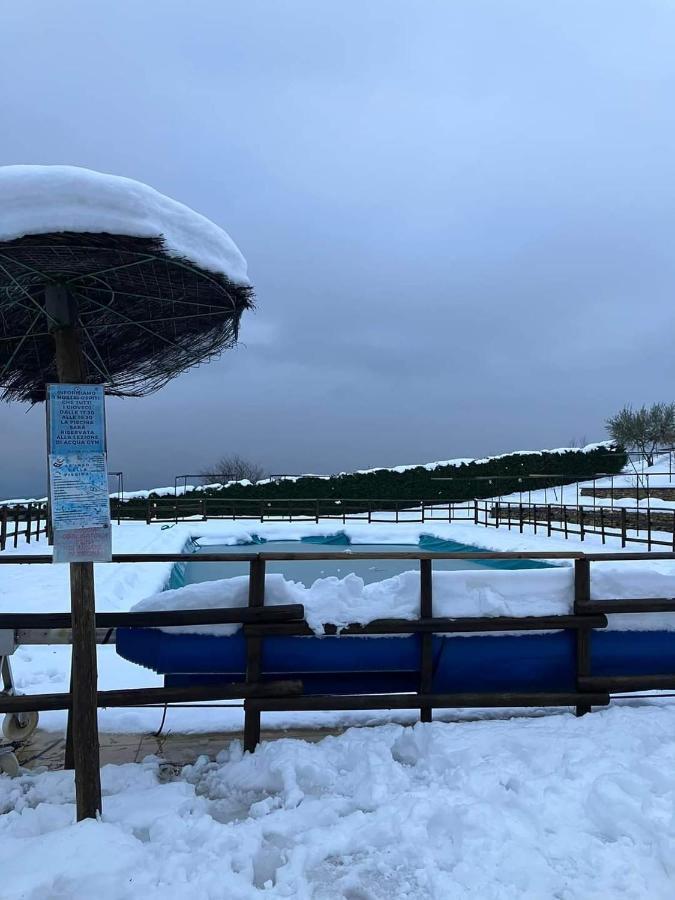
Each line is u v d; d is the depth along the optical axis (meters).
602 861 2.56
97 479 2.96
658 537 16.62
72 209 2.50
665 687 4.05
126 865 2.56
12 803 3.24
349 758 3.54
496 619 3.93
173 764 3.72
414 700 3.86
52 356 3.91
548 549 15.16
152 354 4.02
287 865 2.63
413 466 37.03
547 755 3.40
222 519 28.84
